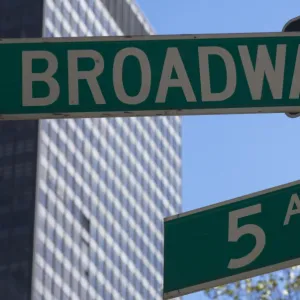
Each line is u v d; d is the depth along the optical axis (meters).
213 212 12.57
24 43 12.75
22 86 12.53
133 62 12.68
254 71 12.67
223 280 12.18
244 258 12.24
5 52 12.70
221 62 12.72
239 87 12.59
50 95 12.48
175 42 12.81
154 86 12.57
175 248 12.43
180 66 12.68
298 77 12.63
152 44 12.78
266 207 12.52
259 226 12.41
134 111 12.45
